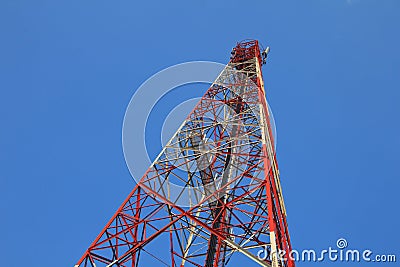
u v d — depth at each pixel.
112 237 47.72
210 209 49.75
